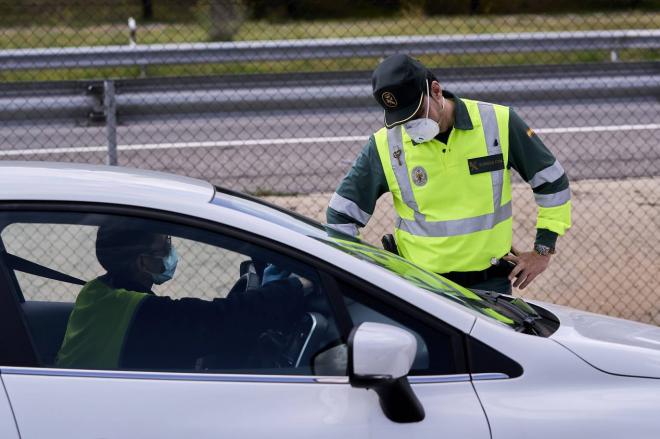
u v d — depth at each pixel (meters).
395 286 9.00
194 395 8.45
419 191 13.33
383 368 8.12
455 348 8.90
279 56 30.09
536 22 49.00
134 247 9.02
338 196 13.89
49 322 8.87
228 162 30.38
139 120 23.50
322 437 8.31
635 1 48.47
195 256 9.05
